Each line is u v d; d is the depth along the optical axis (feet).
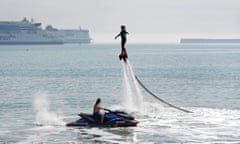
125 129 275.59
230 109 364.99
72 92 510.99
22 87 575.79
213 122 298.35
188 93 498.69
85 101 426.92
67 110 365.81
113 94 486.79
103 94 487.20
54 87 574.56
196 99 441.27
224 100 431.02
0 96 468.34
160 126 285.23
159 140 245.86
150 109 360.28
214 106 386.93
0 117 326.44
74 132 267.80
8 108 375.45
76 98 451.53
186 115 328.90
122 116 288.92
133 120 288.92
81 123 288.51
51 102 418.92
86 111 360.28
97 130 273.13
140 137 253.44
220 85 590.55
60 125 291.38
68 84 619.26
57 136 257.14
